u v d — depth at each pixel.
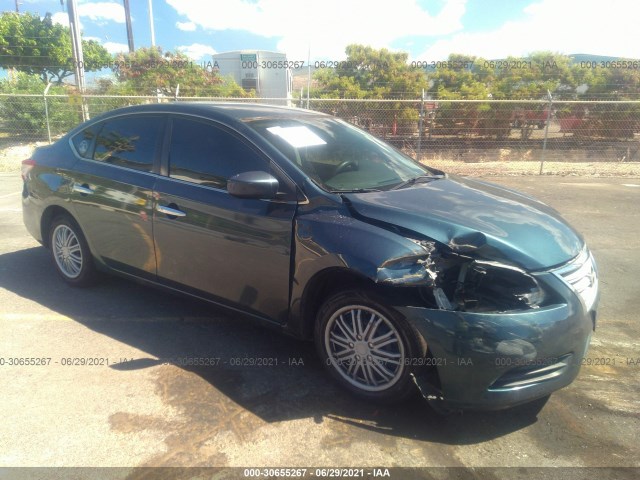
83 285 4.41
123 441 2.55
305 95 16.48
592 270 3.03
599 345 3.70
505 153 14.59
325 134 3.75
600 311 4.29
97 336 3.62
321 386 3.08
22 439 2.54
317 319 3.01
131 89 17.00
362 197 3.04
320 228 2.87
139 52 17.98
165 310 4.08
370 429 2.70
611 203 8.62
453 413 2.85
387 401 2.83
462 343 2.51
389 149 4.14
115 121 4.07
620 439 2.66
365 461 2.46
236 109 3.70
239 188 2.92
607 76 16.72
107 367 3.22
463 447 2.58
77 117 14.50
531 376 2.61
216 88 17.31
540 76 16.58
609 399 3.02
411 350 2.64
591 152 14.50
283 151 3.24
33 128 14.41
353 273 2.73
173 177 3.54
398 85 16.53
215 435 2.61
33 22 23.84
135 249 3.80
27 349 3.41
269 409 2.84
